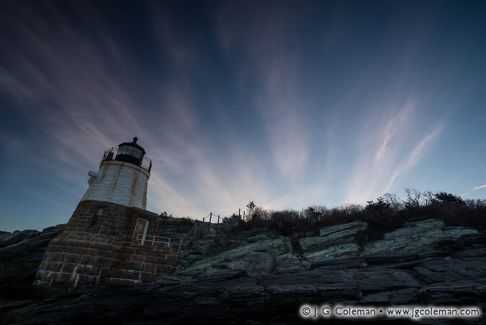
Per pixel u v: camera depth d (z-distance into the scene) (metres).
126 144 24.69
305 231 21.03
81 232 18.94
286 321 10.37
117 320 12.06
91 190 22.03
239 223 27.23
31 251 23.61
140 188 23.53
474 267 10.87
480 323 8.16
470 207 18.84
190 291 12.83
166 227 30.53
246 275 14.78
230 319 10.85
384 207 20.78
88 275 17.53
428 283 10.51
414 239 15.08
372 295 10.21
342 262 13.87
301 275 12.72
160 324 11.29
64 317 12.27
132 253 19.08
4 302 15.84
